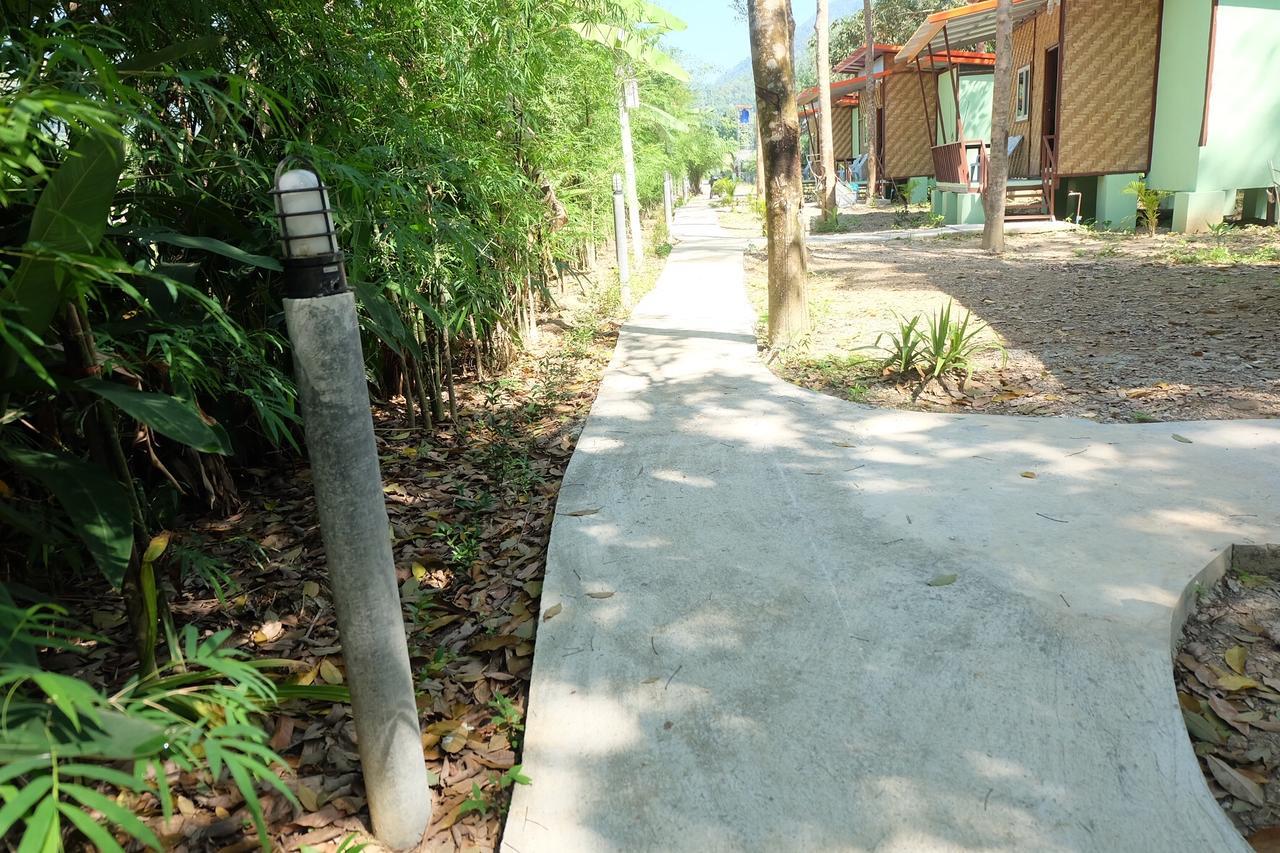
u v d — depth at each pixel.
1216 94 11.74
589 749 2.13
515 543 3.42
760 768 2.03
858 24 38.31
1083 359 5.39
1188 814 1.83
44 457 1.75
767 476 3.78
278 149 3.31
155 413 1.70
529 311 6.99
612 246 15.68
